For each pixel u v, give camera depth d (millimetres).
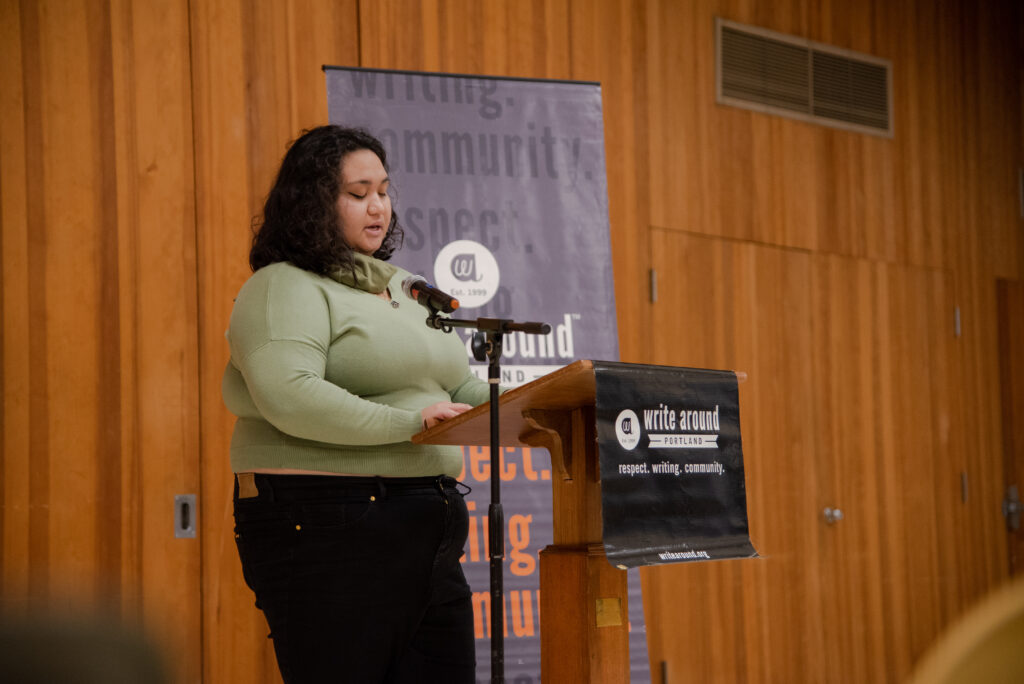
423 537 3676
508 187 6137
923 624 9266
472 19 7289
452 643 3848
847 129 9273
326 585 3561
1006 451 10055
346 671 3557
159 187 6133
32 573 5641
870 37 9500
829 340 8984
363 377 3729
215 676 5988
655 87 8117
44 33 5918
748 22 8719
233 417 6172
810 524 8703
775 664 8320
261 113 6457
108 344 5934
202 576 6016
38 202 5840
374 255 4430
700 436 3434
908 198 9633
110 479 5867
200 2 6328
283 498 3615
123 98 6086
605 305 6215
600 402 3172
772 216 8719
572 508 3500
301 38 6625
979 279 10078
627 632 3416
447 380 4000
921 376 9562
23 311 5762
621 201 7863
